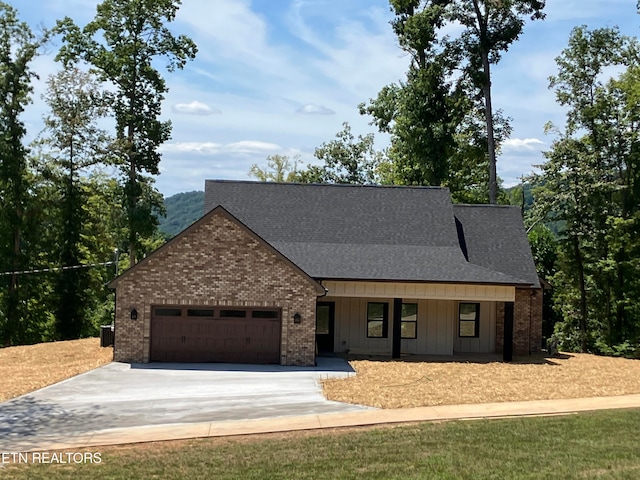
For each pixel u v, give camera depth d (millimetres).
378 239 35344
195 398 22297
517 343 35469
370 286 31781
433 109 48062
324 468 14703
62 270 49500
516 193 58250
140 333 29312
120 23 49500
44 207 49812
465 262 33688
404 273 32062
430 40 46375
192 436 17484
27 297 50156
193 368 28078
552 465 14883
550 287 37094
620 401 22422
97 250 57281
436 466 14812
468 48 46750
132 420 19266
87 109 50094
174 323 29406
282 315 29422
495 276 32031
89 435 17609
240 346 29469
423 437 17266
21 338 49719
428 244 35250
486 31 46406
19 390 23469
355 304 34094
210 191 37750
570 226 43875
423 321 34312
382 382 25469
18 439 17234
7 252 48719
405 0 47219
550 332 52969
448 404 21531
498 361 32281
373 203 37406
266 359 29469
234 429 18219
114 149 49312
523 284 31531
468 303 35406
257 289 29391
